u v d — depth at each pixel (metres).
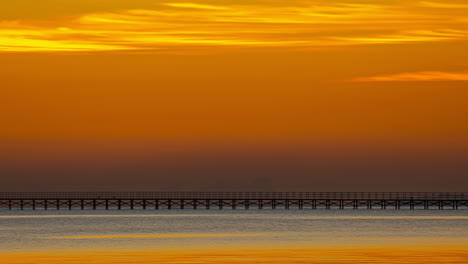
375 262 157.12
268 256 168.75
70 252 179.50
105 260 163.25
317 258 164.62
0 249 188.00
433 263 155.50
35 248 190.50
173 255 172.00
